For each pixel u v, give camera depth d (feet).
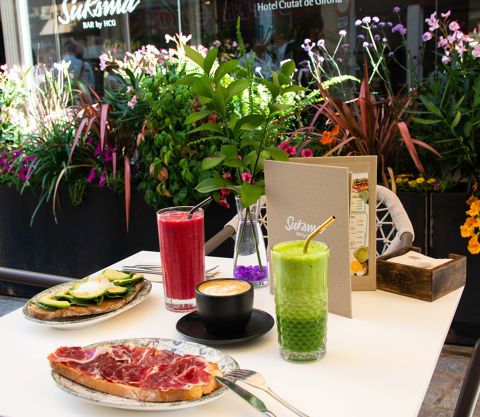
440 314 4.28
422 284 4.55
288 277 3.46
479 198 8.88
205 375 3.15
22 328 4.24
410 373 3.41
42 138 12.14
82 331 4.16
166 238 4.38
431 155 9.74
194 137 10.09
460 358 9.21
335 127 9.73
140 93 11.09
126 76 11.99
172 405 2.98
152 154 10.50
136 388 3.09
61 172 10.98
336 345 3.80
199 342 3.81
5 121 13.79
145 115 10.75
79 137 11.43
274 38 12.58
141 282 4.74
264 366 3.54
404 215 6.11
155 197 10.56
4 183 12.38
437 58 11.27
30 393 3.33
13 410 3.15
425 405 8.02
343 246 4.16
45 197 11.81
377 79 11.79
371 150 9.62
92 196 11.37
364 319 4.21
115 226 11.32
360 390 3.23
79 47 14.74
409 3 11.37
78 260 11.86
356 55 11.96
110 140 11.30
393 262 4.76
